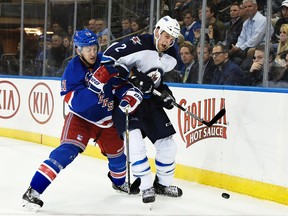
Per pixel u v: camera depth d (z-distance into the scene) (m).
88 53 6.36
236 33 10.05
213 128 8.24
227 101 8.02
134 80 6.59
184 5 11.02
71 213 6.36
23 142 13.10
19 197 7.12
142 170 6.51
